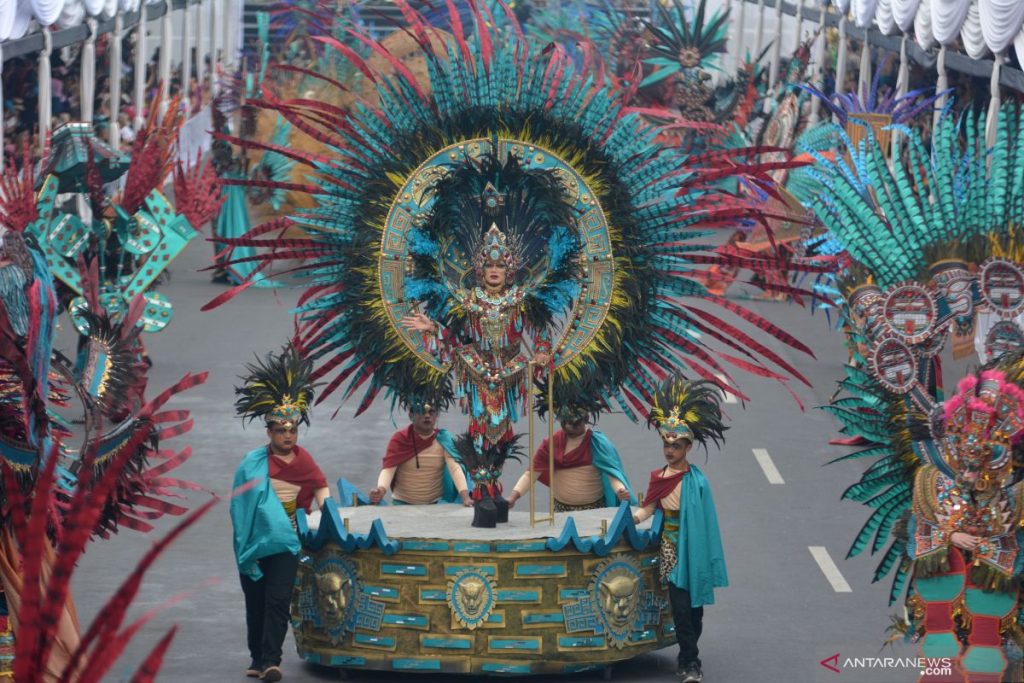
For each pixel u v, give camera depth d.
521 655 28.20
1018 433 24.83
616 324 29.39
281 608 28.22
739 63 131.12
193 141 137.50
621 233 29.27
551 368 29.36
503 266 28.95
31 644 12.59
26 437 23.66
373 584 28.52
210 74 138.38
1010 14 63.62
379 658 28.48
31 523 12.90
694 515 28.62
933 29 74.56
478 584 28.11
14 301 24.19
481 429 29.66
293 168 78.19
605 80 30.56
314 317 29.97
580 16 80.50
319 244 29.38
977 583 24.81
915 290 25.80
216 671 29.19
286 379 29.08
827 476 47.28
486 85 29.27
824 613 33.94
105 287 49.88
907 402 25.75
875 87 77.44
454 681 28.95
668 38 110.44
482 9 29.84
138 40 109.56
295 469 29.22
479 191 29.16
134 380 26.97
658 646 29.55
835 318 77.75
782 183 69.19
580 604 28.38
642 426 54.53
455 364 29.66
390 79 29.94
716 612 34.00
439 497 32.31
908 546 25.62
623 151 29.27
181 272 92.06
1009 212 26.00
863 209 26.58
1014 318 25.89
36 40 78.50
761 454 50.09
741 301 82.50
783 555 38.75
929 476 25.28
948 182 26.33
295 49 82.44
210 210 51.50
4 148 77.50
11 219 35.06
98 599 33.72
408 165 29.22
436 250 29.42
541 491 43.91
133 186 50.44
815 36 108.69
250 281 29.56
